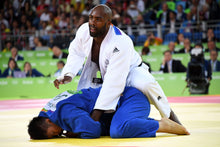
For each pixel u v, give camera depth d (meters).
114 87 7.30
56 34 28.52
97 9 7.30
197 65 24.86
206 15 29.88
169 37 28.28
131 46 7.61
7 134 8.02
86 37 7.99
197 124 9.01
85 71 8.32
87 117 6.84
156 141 6.26
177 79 25.30
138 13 32.31
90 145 5.95
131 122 6.80
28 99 24.98
